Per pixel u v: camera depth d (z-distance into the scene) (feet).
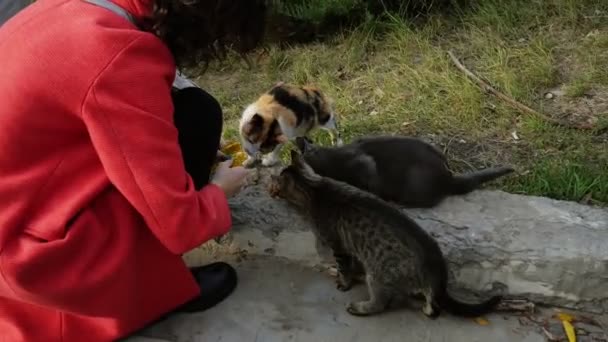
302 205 4.93
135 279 4.26
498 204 5.09
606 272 4.61
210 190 4.18
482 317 4.77
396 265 4.47
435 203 5.12
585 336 4.62
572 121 6.17
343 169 5.40
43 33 3.48
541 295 4.81
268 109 5.94
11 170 3.70
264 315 4.93
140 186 3.59
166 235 3.81
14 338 4.38
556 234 4.78
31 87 3.45
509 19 7.63
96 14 3.51
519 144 6.04
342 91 7.37
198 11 3.48
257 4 3.68
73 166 3.77
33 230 3.77
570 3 7.54
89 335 4.47
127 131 3.47
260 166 6.15
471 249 4.81
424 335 4.67
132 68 3.43
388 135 5.81
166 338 4.79
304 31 8.37
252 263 5.41
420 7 8.25
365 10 8.27
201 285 4.97
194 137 4.46
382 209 4.51
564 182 5.43
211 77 8.35
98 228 3.91
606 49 6.96
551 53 7.04
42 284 3.79
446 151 6.09
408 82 7.14
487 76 6.95
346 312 4.91
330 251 5.22
